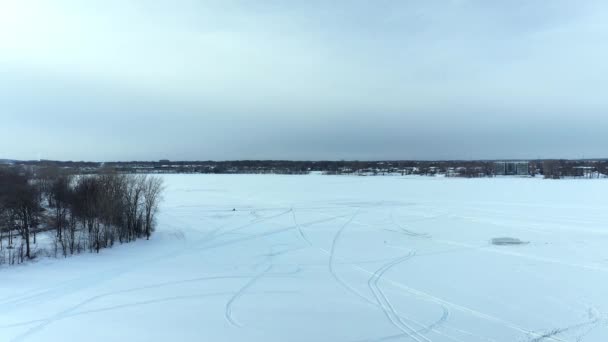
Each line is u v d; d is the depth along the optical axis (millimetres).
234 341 22109
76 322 25156
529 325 24156
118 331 23703
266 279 34344
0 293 30938
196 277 35062
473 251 44781
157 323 24797
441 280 33625
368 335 22766
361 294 30141
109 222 49719
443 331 23312
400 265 38875
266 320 25109
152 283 33344
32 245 48312
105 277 35250
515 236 53125
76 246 47281
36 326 24641
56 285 32938
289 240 52219
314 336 22672
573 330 23375
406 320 24969
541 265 38250
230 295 30078
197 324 24547
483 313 26047
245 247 48062
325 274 35844
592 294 29672
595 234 53531
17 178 57250
